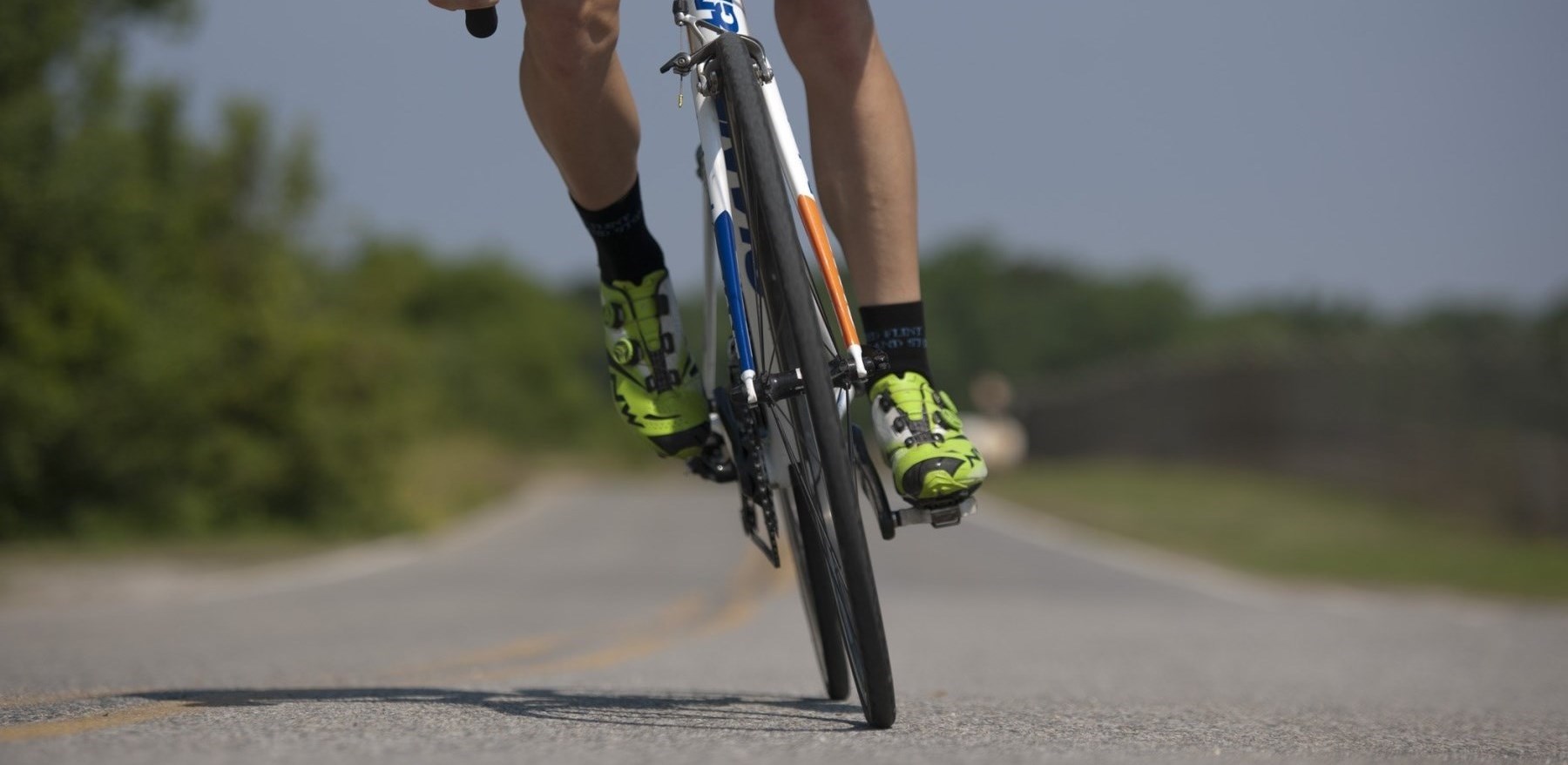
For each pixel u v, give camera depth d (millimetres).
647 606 26438
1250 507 74312
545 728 6613
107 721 6734
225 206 66062
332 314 68562
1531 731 7961
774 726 6973
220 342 60656
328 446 64375
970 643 17672
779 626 21000
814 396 6234
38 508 52281
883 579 38750
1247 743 6719
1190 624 22906
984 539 59719
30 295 49719
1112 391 123875
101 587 30641
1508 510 58250
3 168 47625
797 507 8078
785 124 6902
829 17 7023
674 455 7730
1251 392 90938
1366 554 52344
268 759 5387
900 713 7883
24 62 48719
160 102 60031
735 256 6914
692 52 7125
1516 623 23797
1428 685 11977
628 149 7281
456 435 122438
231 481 60844
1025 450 155750
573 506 88562
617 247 7520
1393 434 69438
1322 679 12516
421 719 6883
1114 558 50781
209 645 15797
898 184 7180
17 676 10609
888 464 7168
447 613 23500
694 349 8016
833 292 6707
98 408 50750
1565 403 54688
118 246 51594
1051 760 5793
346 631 18906
